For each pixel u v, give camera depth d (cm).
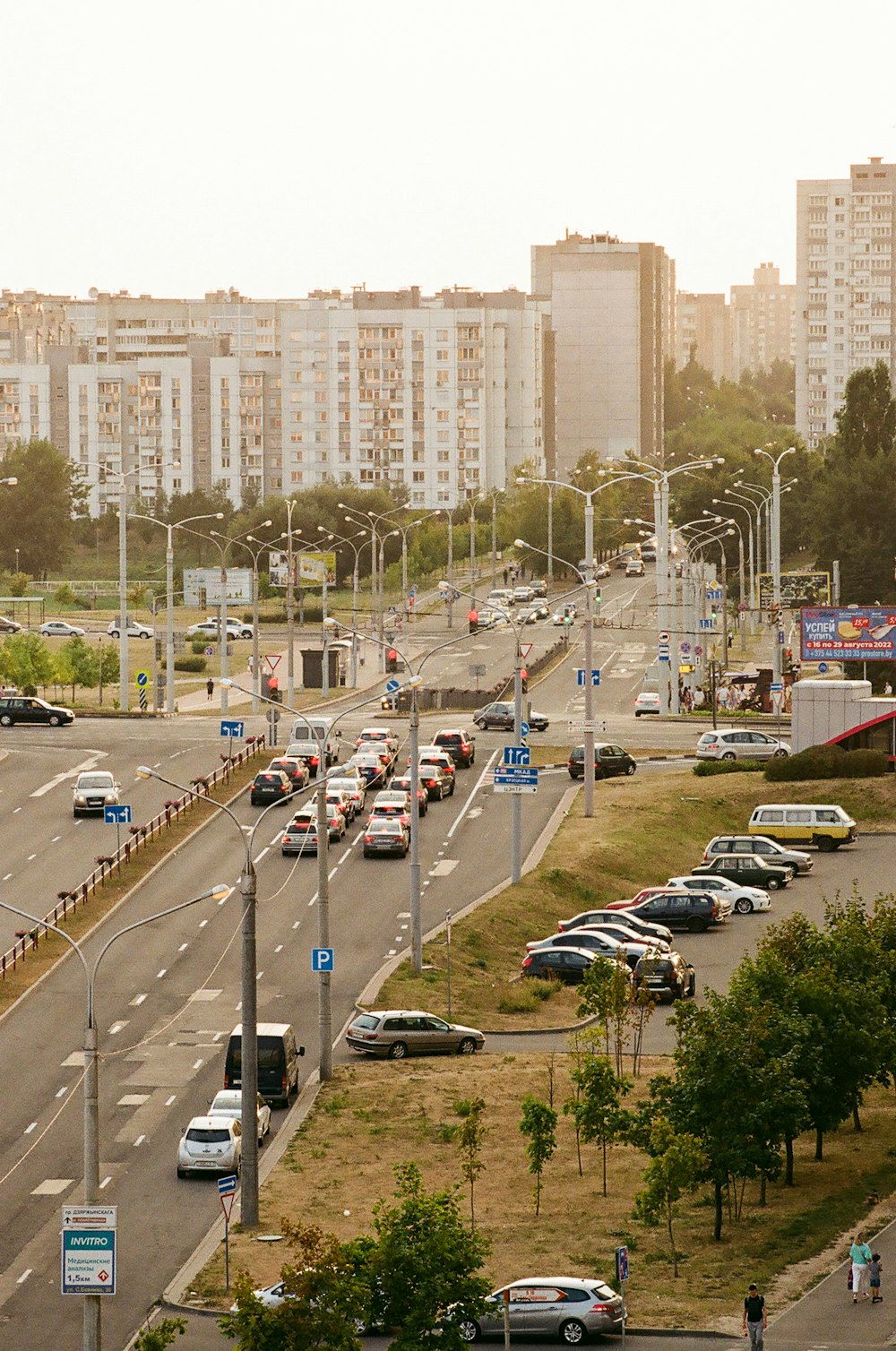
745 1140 9062
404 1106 11225
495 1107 11175
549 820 19225
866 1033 10012
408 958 14500
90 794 19175
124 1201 9656
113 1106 11212
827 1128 10112
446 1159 10231
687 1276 8394
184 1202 9638
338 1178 9906
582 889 16925
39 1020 12975
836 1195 9594
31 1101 11312
